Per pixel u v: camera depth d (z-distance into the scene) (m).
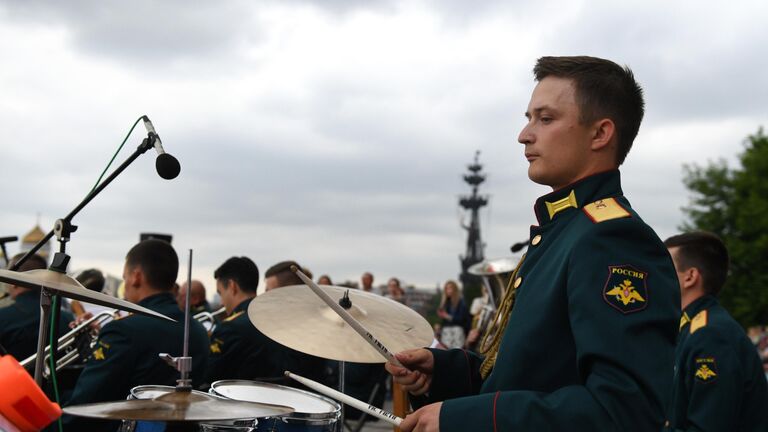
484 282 8.47
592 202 2.26
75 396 4.25
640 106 2.40
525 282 2.25
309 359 6.20
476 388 2.58
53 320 3.11
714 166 41.75
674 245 4.04
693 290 3.94
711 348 3.56
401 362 2.58
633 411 1.86
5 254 4.71
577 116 2.31
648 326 1.96
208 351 4.79
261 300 3.59
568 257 2.11
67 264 2.76
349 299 3.55
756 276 37.59
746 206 38.78
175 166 2.61
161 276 4.70
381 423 9.55
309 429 3.12
